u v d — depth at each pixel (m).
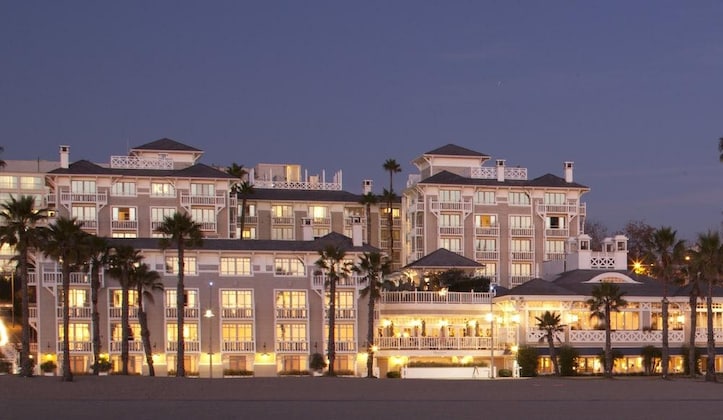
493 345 118.19
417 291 127.12
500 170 158.25
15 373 108.12
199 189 147.25
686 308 120.88
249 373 118.56
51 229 96.50
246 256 121.06
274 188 169.38
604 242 137.25
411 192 160.50
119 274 107.69
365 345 122.31
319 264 115.31
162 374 117.06
